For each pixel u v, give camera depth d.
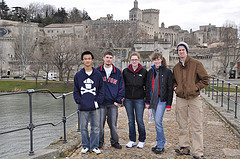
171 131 7.49
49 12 143.88
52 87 51.62
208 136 6.95
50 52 57.75
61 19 133.38
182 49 5.25
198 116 5.22
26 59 71.00
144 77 5.75
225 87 35.28
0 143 16.41
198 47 102.12
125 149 5.73
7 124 22.38
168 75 5.46
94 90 5.28
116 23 110.44
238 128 7.30
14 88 50.50
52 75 65.06
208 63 79.88
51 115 26.44
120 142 6.33
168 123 8.59
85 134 5.46
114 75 5.62
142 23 115.50
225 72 67.12
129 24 108.38
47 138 17.62
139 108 5.73
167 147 5.94
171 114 10.34
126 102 5.82
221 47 76.06
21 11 128.00
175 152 5.54
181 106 5.41
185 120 5.48
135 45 52.75
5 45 92.56
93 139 5.44
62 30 104.69
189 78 5.23
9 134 18.64
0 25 97.56
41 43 96.94
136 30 93.44
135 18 133.25
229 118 8.75
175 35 145.38
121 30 89.75
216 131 7.50
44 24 121.50
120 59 49.16
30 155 4.80
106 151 5.56
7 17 121.88
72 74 75.62
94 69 5.35
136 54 5.65
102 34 98.62
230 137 6.84
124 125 8.30
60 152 5.31
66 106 32.25
